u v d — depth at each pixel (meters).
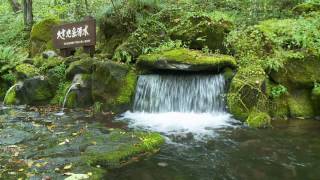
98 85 8.59
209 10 11.34
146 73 8.69
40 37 12.37
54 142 5.93
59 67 9.52
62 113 8.26
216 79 7.99
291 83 7.82
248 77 7.70
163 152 5.73
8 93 9.80
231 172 5.02
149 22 9.57
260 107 7.40
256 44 8.56
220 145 6.02
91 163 5.11
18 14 16.94
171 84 8.23
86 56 9.79
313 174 4.90
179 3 11.26
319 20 8.93
